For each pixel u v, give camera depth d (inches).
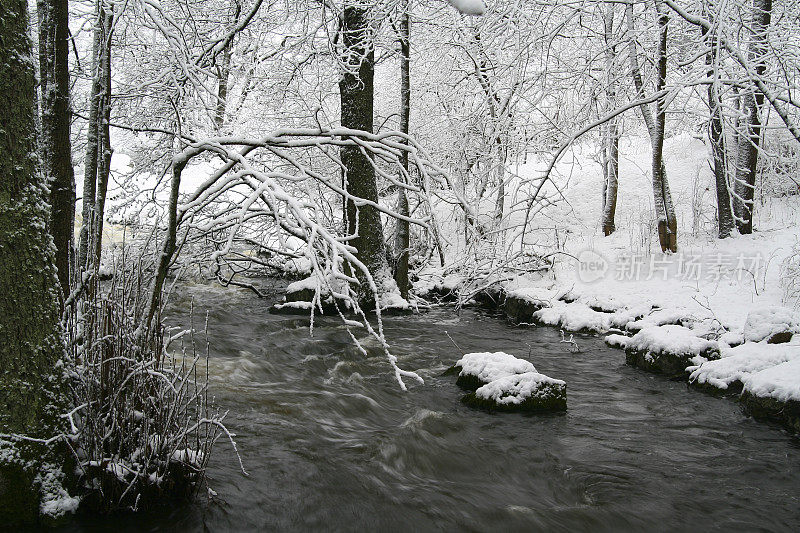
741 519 195.3
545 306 515.5
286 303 494.6
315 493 193.5
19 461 147.3
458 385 319.6
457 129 634.2
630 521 192.5
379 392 303.4
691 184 791.1
